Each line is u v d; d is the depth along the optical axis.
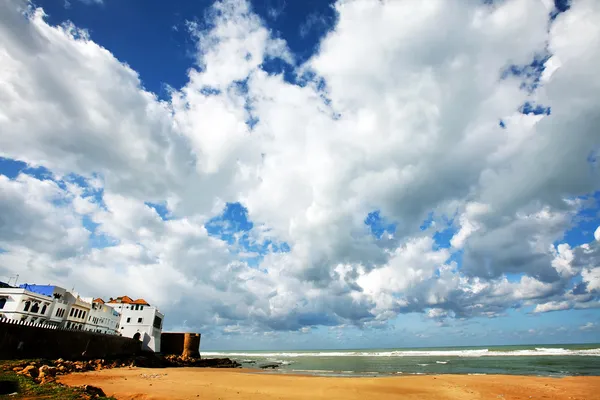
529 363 73.31
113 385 31.27
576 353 102.81
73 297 63.47
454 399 29.38
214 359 86.88
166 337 87.25
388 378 44.53
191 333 87.50
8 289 50.75
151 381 35.94
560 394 30.88
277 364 97.44
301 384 38.50
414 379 42.28
